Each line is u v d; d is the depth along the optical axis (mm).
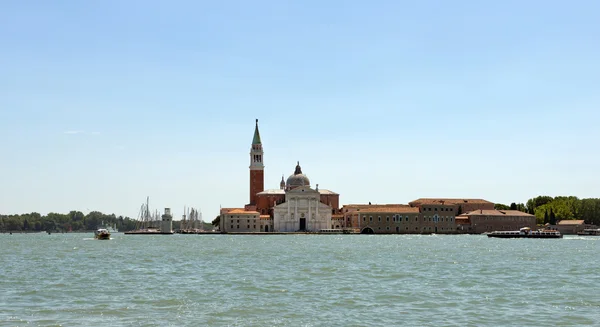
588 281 104375
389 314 73250
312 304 79812
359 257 165250
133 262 147750
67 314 73000
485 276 112125
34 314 72938
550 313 73812
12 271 122875
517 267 132125
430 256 170625
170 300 82688
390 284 99562
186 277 110250
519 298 84750
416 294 88250
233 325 67312
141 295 87250
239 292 90250
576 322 68688
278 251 198250
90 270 124688
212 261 150500
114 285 98562
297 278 108062
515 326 66750
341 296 86250
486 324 67750
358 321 69375
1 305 79125
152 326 66688
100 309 76250
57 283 101188
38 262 149375
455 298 84750
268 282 102000
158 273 117875
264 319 70438
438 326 66750
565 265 138125
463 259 158250
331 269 125250
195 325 67250
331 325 67312
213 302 81312
